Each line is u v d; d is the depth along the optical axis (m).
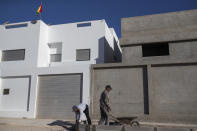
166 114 12.40
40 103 15.20
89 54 17.39
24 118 14.70
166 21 14.90
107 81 13.95
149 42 14.56
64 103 14.66
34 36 17.61
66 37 18.17
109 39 19.28
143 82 13.26
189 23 14.35
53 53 18.53
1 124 10.73
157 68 13.19
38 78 15.67
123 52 15.13
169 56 14.10
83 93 14.13
